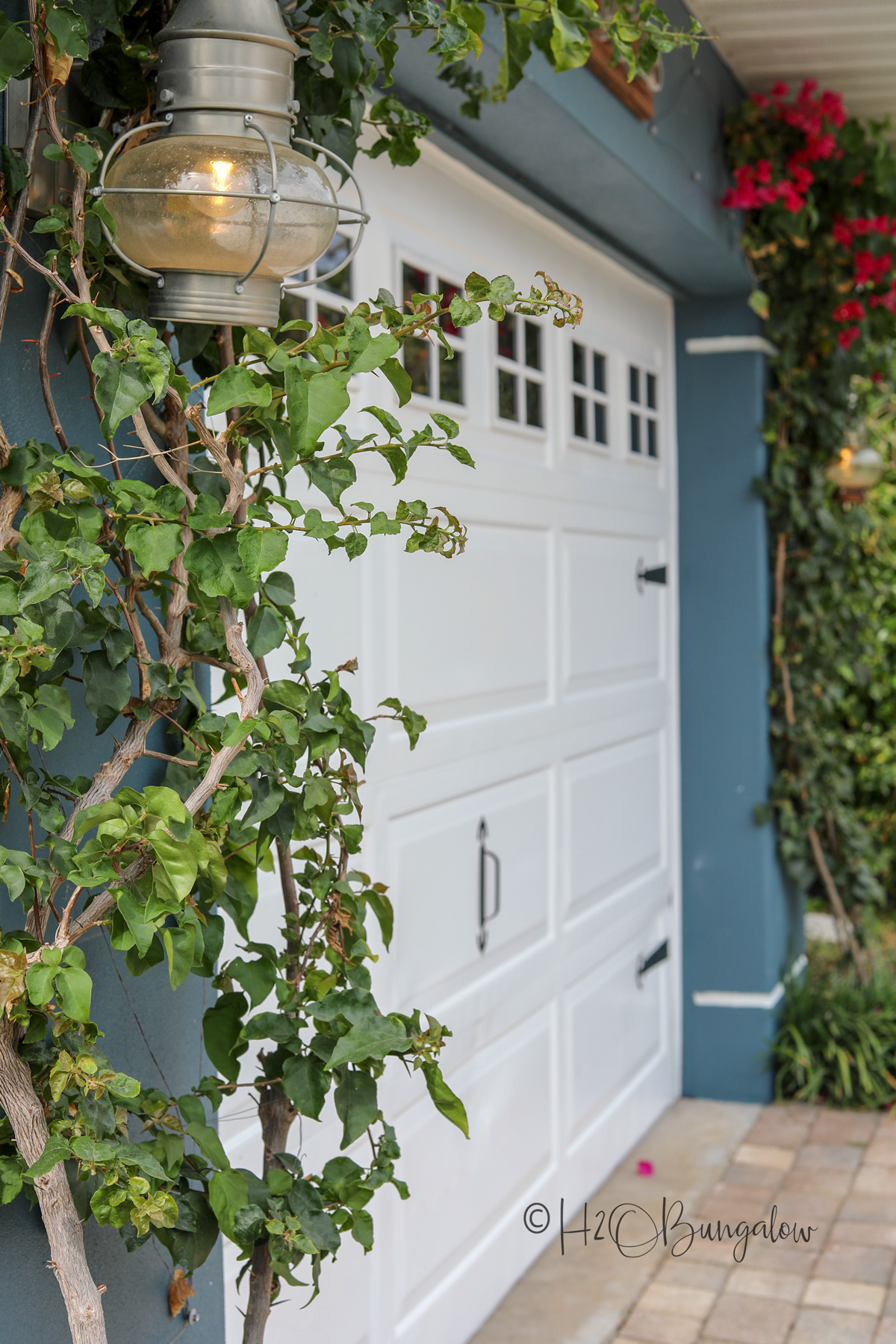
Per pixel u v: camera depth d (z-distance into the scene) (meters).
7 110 1.30
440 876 2.74
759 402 4.17
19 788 1.37
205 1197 1.44
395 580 2.55
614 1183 3.62
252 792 1.32
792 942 4.53
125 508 1.14
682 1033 4.33
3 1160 1.21
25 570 1.12
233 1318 2.02
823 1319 2.86
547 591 3.29
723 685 4.24
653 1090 4.07
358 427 2.40
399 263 2.57
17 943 1.09
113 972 1.56
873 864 4.83
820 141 3.66
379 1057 1.35
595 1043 3.61
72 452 1.23
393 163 1.65
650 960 4.04
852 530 4.60
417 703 2.64
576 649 3.47
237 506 1.19
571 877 3.44
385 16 1.42
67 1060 1.14
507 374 3.06
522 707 3.16
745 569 4.20
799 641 4.42
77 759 1.49
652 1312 2.93
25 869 1.12
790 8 3.24
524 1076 3.15
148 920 1.11
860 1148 3.83
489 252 2.96
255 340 1.15
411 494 2.61
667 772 4.21
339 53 1.43
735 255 3.76
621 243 3.56
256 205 1.20
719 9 3.25
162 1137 1.38
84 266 1.31
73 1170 1.35
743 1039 4.25
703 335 4.20
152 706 1.31
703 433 4.22
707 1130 4.00
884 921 5.94
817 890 5.72
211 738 1.35
